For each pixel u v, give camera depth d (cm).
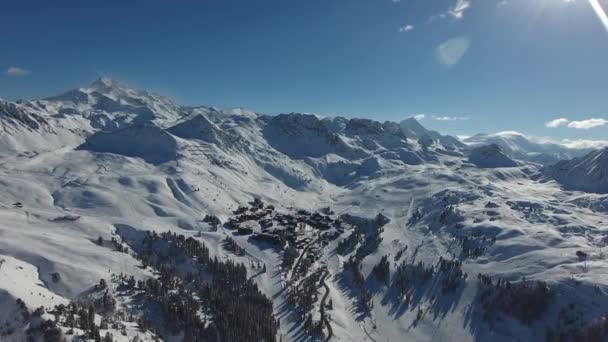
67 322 11600
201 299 16038
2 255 15688
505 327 16225
